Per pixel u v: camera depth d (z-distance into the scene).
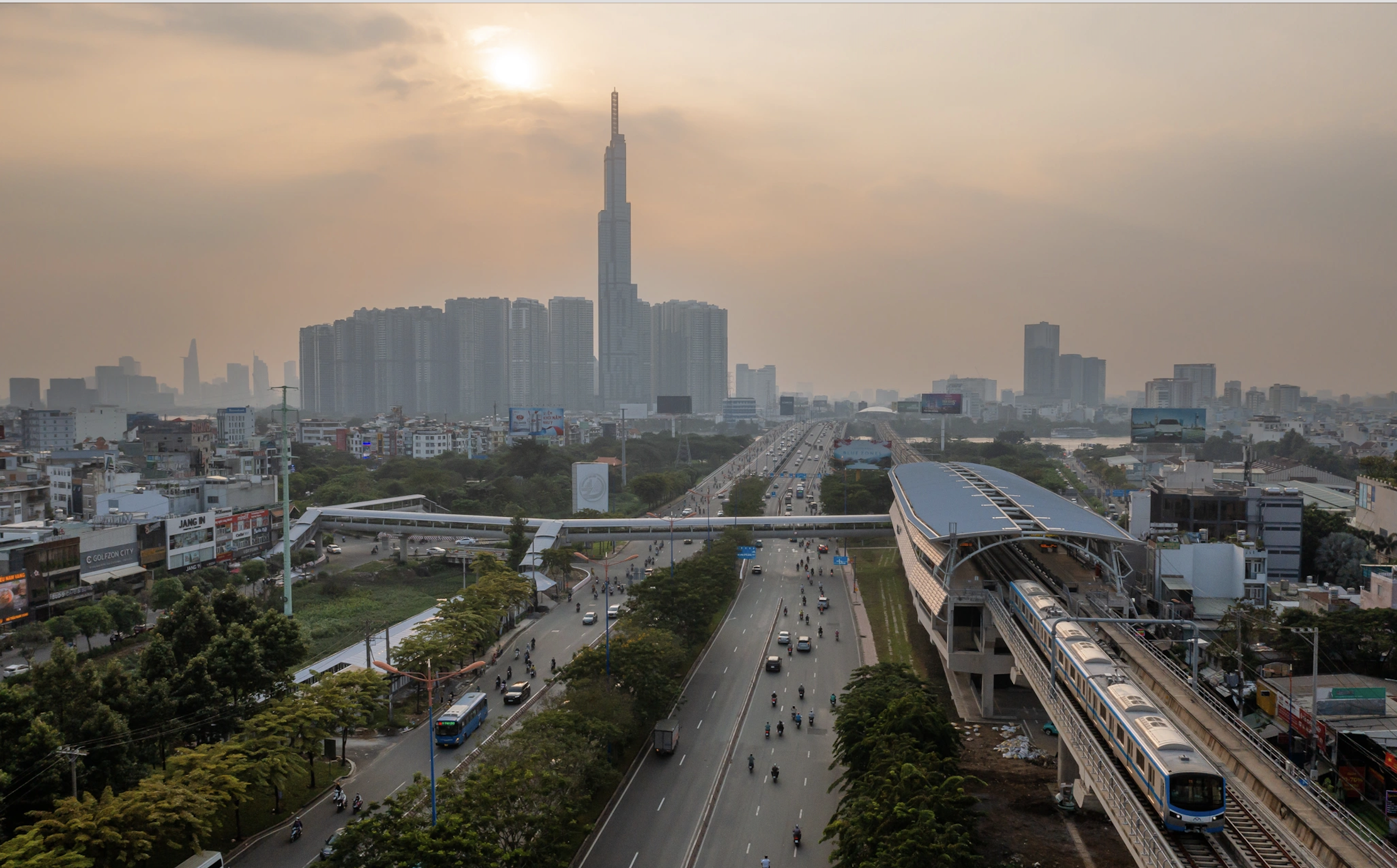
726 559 188.00
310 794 97.62
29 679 91.06
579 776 83.88
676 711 124.31
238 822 86.81
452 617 138.88
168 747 95.81
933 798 72.69
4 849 66.62
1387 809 87.06
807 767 105.88
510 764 81.88
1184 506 190.12
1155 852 58.81
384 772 104.25
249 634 107.69
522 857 70.62
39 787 78.19
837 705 124.06
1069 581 135.88
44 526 179.25
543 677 138.00
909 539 167.62
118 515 198.12
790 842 88.12
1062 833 86.94
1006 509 147.00
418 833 68.81
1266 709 109.69
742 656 150.25
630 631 132.88
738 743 113.19
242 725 98.56
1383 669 122.19
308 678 121.25
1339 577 177.88
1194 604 148.62
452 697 129.38
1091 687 83.12
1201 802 63.56
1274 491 186.00
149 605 177.50
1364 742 94.38
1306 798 68.50
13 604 154.75
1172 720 75.38
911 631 162.75
